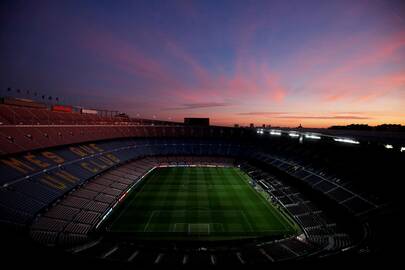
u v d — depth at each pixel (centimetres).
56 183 4088
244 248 2936
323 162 5294
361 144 4744
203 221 3722
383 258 1808
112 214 3931
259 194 4953
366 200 3516
